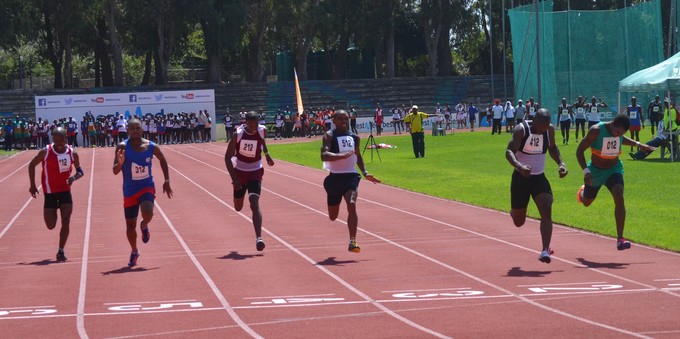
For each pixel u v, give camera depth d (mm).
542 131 11477
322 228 16250
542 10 54344
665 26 79062
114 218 19016
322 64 87188
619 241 12156
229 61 88750
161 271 12023
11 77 97125
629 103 54250
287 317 8758
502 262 12000
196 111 61062
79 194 24812
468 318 8500
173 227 17047
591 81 57531
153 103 60562
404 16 84500
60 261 13250
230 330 8211
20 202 23172
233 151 13344
